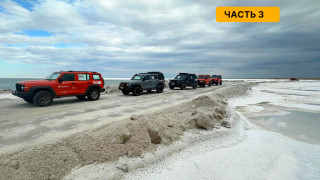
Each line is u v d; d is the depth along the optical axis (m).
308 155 4.08
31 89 8.59
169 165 3.45
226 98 14.15
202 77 27.47
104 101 11.23
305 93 19.44
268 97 15.80
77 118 6.59
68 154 3.32
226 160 3.71
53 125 5.62
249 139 5.12
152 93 16.83
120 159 3.40
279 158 3.88
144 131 4.26
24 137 4.48
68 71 10.23
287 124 7.01
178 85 21.19
